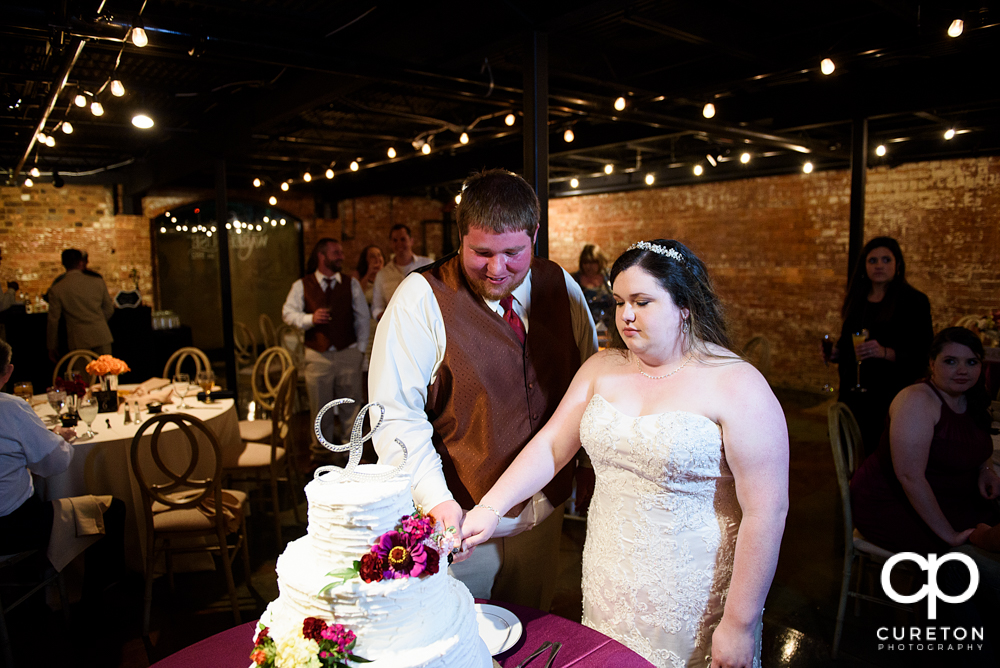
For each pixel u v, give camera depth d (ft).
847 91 14.66
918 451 7.28
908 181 21.04
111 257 29.66
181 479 9.11
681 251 5.05
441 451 5.96
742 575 4.58
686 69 14.33
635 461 4.95
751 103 16.21
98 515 9.15
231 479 12.13
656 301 4.88
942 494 7.54
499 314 5.94
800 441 17.81
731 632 4.58
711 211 26.04
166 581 10.55
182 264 33.53
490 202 5.14
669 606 4.97
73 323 21.13
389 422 5.54
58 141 22.30
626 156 25.63
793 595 9.66
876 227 21.90
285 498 14.15
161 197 30.71
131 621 9.37
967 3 9.98
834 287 22.90
